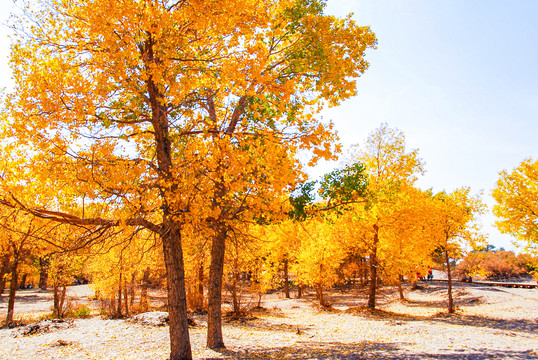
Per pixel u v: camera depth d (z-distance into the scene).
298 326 15.02
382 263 17.88
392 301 26.20
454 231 17.42
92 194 5.79
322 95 8.00
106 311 23.61
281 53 8.85
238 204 7.31
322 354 8.66
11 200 5.71
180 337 7.15
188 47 7.00
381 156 17.11
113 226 6.91
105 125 6.04
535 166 13.45
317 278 21.81
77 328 14.45
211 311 10.02
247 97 7.79
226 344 10.51
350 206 9.36
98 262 20.05
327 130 6.83
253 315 19.41
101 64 6.28
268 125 7.88
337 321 16.11
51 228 6.73
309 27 7.50
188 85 6.29
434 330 12.32
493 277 42.72
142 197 5.84
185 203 6.05
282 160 6.57
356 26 8.11
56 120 5.73
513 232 13.75
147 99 7.38
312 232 21.31
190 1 6.05
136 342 11.22
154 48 6.36
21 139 5.62
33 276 43.66
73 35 6.26
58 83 5.66
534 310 17.14
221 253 10.26
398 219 16.25
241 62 6.17
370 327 13.74
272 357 8.42
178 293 7.33
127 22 5.94
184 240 9.90
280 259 24.72
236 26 6.66
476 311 18.16
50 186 5.99
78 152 6.18
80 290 43.19
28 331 14.12
